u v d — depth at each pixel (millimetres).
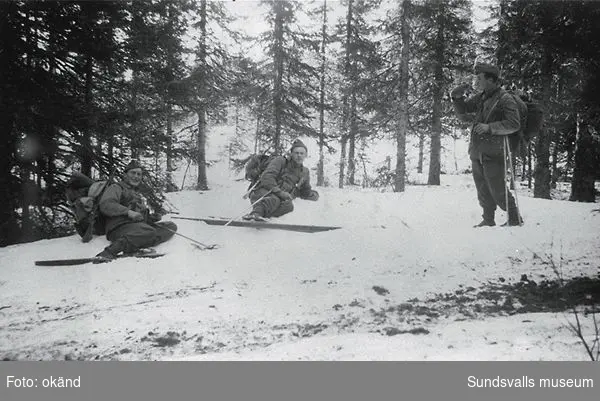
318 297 4363
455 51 21344
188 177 32719
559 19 12703
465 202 9711
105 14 9922
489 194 6965
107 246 6523
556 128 14852
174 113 12195
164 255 6176
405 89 18953
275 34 22500
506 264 5137
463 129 22484
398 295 4398
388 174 21422
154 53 10789
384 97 20828
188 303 4289
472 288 4520
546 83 13461
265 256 5840
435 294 4402
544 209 8016
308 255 5789
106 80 10594
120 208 6574
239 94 20172
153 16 10891
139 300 4473
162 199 10539
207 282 4992
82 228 6957
